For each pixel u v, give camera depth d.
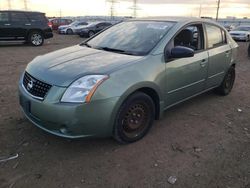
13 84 6.35
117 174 3.08
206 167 3.28
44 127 3.31
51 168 3.13
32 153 3.40
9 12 14.35
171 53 3.88
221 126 4.41
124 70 3.36
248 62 11.12
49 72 3.35
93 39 4.77
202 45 4.75
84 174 3.06
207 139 3.95
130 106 3.49
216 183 3.01
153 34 4.17
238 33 24.17
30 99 3.33
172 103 4.24
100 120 3.18
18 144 3.58
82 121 3.10
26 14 14.95
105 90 3.15
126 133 3.60
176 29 4.19
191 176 3.10
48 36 15.99
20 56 11.12
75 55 3.88
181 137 3.96
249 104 5.54
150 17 4.89
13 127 4.01
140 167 3.22
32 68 3.66
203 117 4.72
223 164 3.35
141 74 3.50
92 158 3.35
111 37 4.52
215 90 5.89
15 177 2.97
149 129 3.93
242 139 4.01
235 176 3.14
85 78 3.15
